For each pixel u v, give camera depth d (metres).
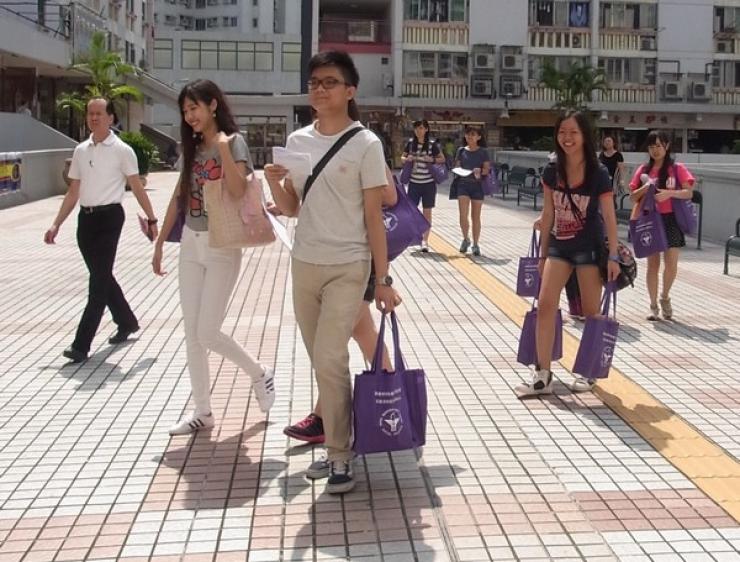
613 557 3.84
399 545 3.95
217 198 4.89
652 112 46.78
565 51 46.47
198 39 50.31
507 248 13.70
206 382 5.43
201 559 3.84
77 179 7.04
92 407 5.94
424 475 4.75
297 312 4.62
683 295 9.96
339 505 4.38
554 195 6.09
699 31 47.25
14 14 27.03
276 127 42.56
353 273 4.41
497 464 4.91
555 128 6.04
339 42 46.75
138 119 40.06
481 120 46.53
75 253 13.05
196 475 4.77
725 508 4.34
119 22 40.91
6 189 19.81
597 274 6.15
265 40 50.28
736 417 5.72
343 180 4.39
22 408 5.92
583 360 6.14
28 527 4.18
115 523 4.21
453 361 7.07
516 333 8.02
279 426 5.53
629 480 4.69
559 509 4.32
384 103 44.59
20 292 10.02
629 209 16.23
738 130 48.50
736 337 7.95
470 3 45.53
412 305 9.27
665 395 6.19
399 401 4.40
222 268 5.18
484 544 3.96
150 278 10.96
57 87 36.75
